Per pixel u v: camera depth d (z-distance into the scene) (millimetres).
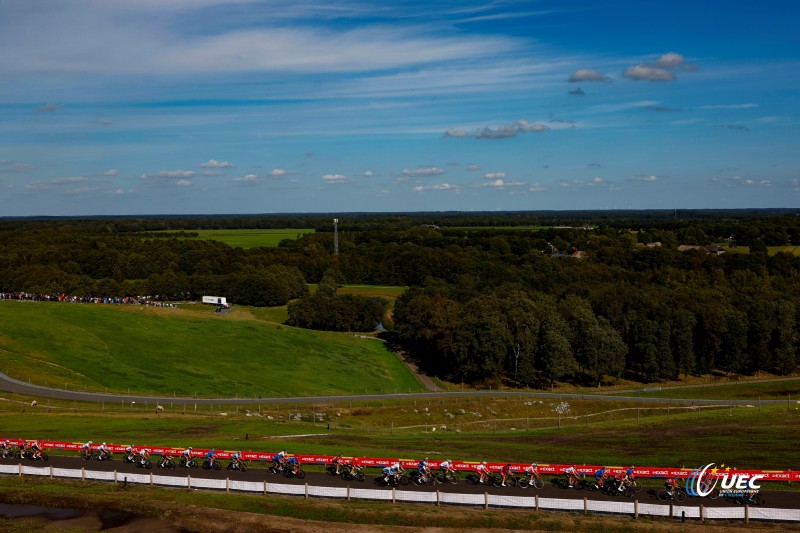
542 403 117000
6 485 54812
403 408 107688
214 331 159250
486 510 48219
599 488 52062
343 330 192500
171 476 55469
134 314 163875
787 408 103812
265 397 115188
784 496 50125
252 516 48156
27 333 134125
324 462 56438
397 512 47688
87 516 48906
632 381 145375
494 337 137750
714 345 145250
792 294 174875
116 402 98562
